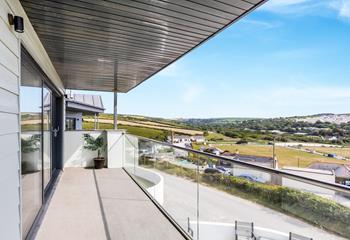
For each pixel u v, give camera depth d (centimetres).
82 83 646
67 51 379
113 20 279
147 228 312
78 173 613
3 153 167
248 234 204
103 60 427
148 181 482
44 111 405
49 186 470
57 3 242
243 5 243
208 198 261
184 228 305
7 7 181
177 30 303
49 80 427
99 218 343
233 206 223
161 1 239
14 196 190
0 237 162
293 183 167
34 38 299
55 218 341
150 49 370
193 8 250
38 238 286
